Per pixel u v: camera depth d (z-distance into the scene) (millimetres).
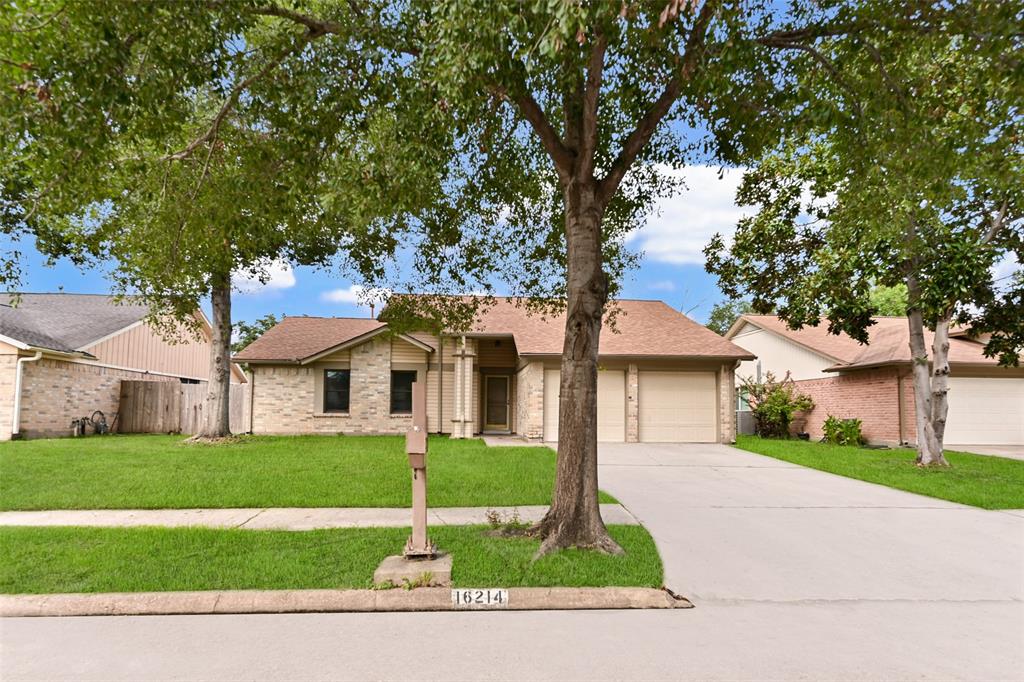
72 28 5344
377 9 6930
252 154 7281
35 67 5160
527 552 6285
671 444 18047
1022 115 6418
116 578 5527
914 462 14047
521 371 19312
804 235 14727
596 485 6680
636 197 9508
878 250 12789
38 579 5516
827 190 13305
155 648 4301
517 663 4059
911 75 7129
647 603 5309
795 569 6258
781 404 21781
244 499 9055
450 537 6891
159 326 16734
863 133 7332
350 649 4297
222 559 6082
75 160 6160
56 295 24844
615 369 18766
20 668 3963
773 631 4707
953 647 4410
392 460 13016
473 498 9281
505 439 18812
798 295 14266
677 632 4676
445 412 20422
